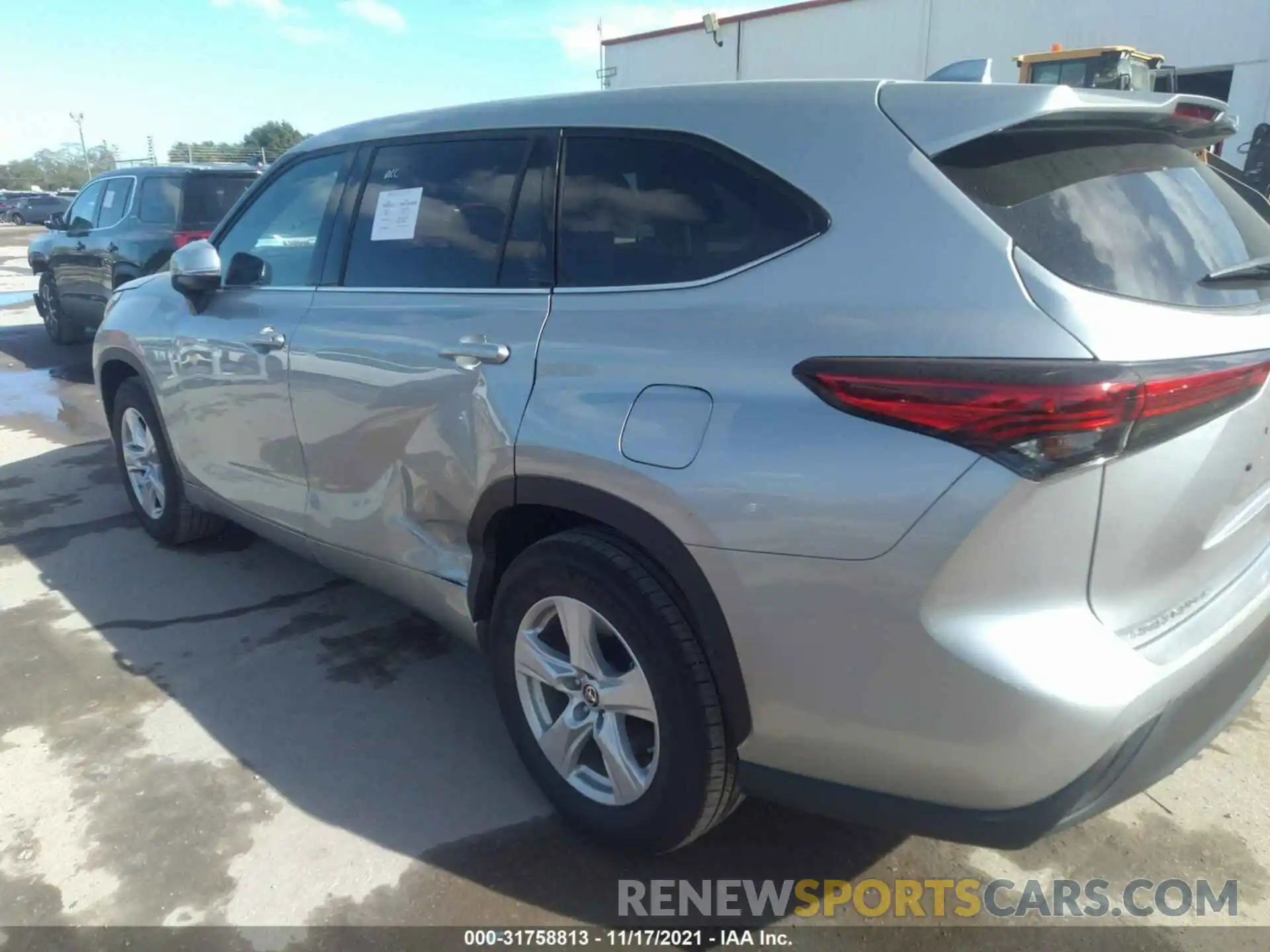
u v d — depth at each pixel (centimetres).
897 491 178
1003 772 180
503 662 261
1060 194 194
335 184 331
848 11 2023
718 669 209
